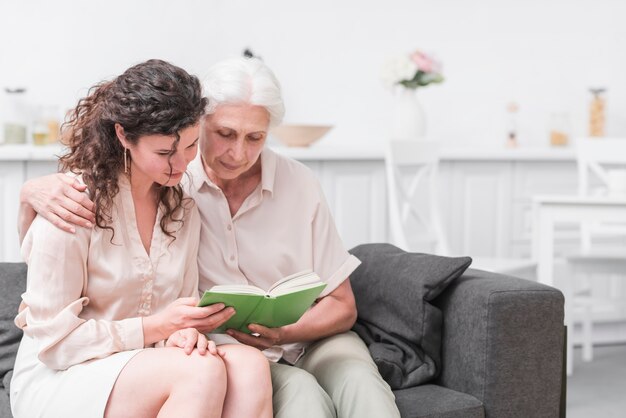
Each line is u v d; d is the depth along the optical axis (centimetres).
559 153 447
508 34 492
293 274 202
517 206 448
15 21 434
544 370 213
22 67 436
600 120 477
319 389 187
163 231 193
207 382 167
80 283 181
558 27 495
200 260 213
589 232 422
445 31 488
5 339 223
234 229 216
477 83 491
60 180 185
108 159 183
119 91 177
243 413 173
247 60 201
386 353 219
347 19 479
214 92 195
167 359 172
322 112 479
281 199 219
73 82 443
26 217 190
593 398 350
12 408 187
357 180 420
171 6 457
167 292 193
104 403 170
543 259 354
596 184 459
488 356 209
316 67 477
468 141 493
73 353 177
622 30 498
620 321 453
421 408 203
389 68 429
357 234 421
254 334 207
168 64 180
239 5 467
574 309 439
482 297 211
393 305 228
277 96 199
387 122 486
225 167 204
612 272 381
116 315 188
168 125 174
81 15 443
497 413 209
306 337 211
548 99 496
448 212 440
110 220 184
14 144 403
